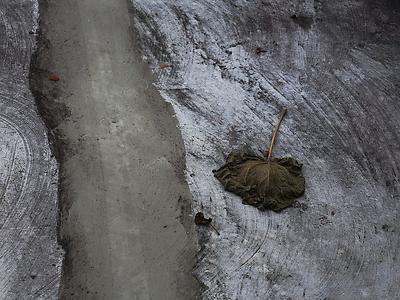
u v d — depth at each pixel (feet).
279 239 17.83
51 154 19.19
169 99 20.94
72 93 20.83
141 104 20.75
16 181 18.47
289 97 21.43
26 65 21.40
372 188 19.25
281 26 23.65
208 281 16.85
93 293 16.44
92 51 22.12
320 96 21.57
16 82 20.86
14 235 17.34
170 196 18.52
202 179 18.94
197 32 23.08
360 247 17.85
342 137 20.51
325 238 17.95
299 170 19.44
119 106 20.62
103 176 18.83
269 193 18.44
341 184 19.25
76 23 22.94
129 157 19.35
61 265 16.89
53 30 22.61
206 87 21.42
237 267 17.15
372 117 21.12
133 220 17.93
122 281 16.70
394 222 18.49
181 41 22.76
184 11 23.68
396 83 22.22
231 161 19.12
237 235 17.80
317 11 24.31
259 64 22.34
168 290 16.63
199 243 17.56
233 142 20.02
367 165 19.81
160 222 17.94
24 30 22.41
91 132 19.84
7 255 16.94
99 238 17.47
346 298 16.81
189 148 19.71
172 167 19.21
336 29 23.77
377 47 23.34
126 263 17.04
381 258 17.66
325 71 22.35
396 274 17.38
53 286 16.48
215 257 17.30
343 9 24.50
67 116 20.20
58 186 18.48
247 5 24.20
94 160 19.16
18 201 18.03
